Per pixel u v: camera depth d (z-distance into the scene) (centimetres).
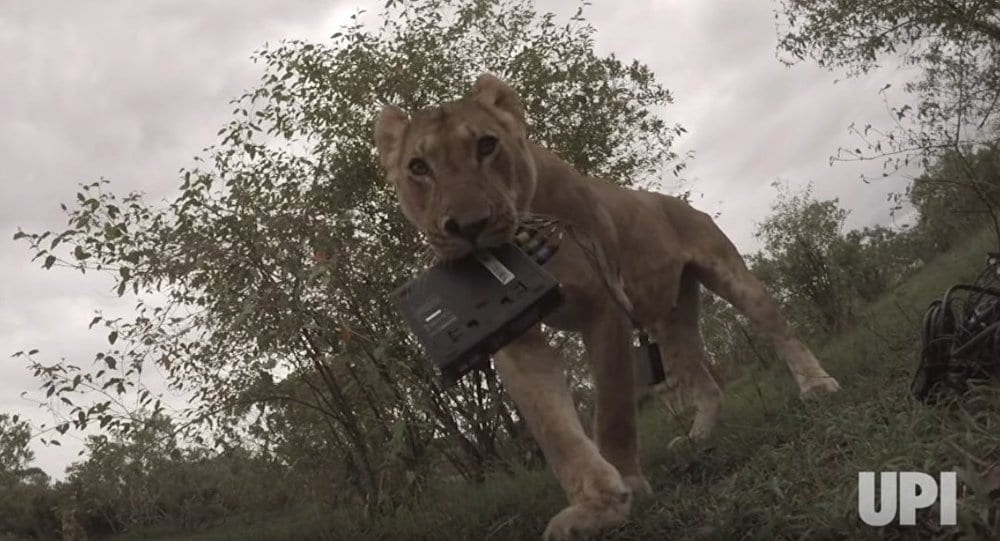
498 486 197
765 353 307
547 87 282
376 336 212
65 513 262
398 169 156
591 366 153
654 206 211
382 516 190
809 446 136
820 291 396
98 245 197
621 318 148
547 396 138
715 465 156
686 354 223
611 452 146
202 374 211
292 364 208
